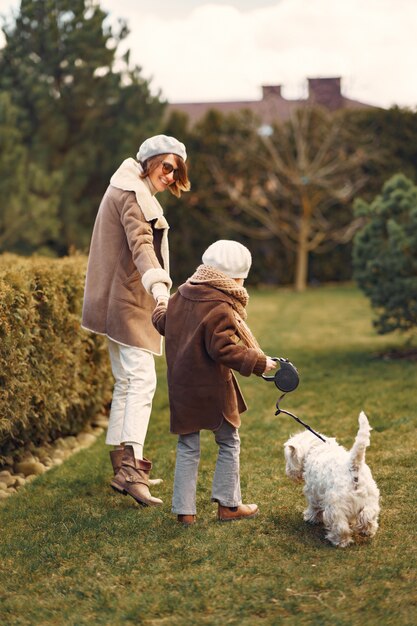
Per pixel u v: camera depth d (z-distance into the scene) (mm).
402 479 4445
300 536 3707
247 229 19969
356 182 20250
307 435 3891
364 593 3102
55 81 16328
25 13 15914
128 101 16641
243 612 3012
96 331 4523
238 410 3953
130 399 4406
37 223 14844
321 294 17672
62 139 16234
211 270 3781
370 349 9281
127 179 4457
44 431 5559
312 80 26141
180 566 3438
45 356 5367
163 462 5078
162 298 4020
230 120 20141
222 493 3914
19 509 4289
